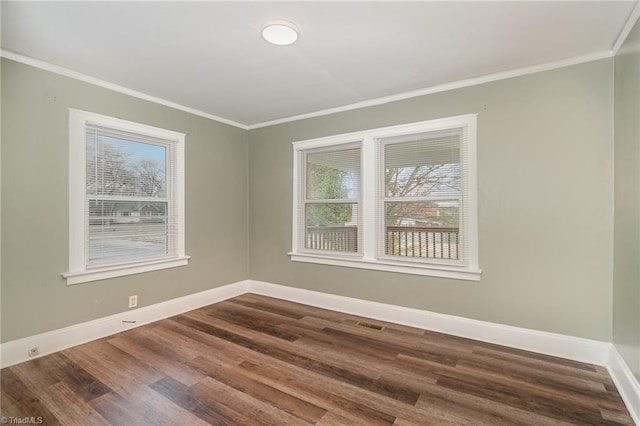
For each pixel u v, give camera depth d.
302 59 2.53
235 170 4.30
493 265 2.81
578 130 2.48
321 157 3.89
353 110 3.58
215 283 4.02
